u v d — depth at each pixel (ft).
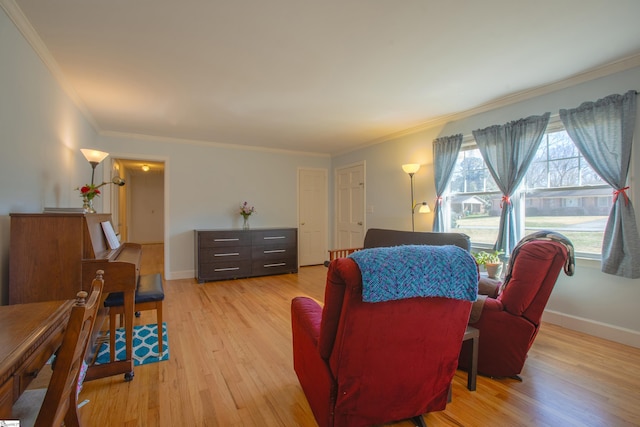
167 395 6.01
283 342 8.47
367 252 4.11
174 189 16.26
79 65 7.94
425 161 13.91
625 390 6.16
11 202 5.90
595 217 8.86
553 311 9.59
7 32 5.66
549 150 9.80
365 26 6.42
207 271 15.42
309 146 18.33
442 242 10.02
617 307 8.30
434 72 8.59
